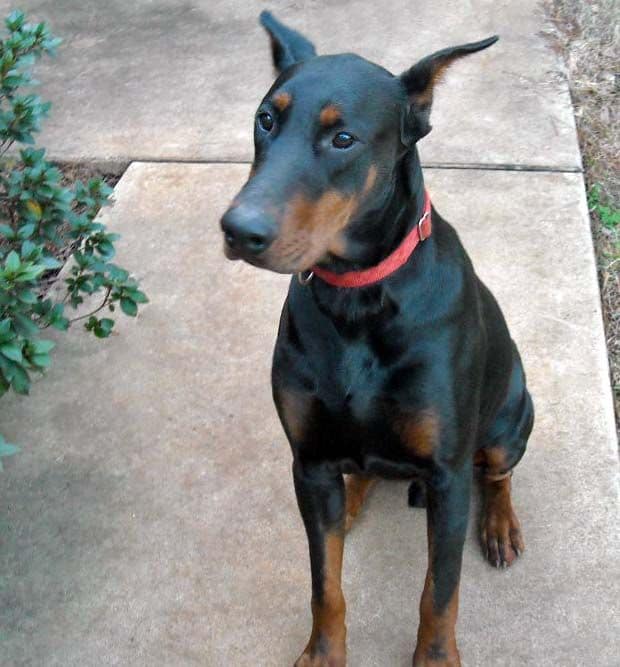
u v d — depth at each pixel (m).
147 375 1.84
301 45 1.34
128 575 1.53
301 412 1.30
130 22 2.96
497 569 1.49
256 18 2.90
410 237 1.23
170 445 1.71
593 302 1.89
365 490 1.58
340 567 1.36
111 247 1.73
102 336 1.71
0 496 1.65
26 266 1.38
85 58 2.79
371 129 1.16
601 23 2.70
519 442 1.50
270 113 1.17
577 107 2.41
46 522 1.61
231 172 2.29
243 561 1.54
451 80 2.52
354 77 1.16
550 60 2.57
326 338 1.26
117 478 1.67
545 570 1.48
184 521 1.60
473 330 1.30
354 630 1.44
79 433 1.75
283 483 1.64
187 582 1.52
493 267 1.98
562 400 1.71
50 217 1.69
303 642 1.43
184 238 2.13
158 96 2.59
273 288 1.99
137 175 2.31
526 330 1.85
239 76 2.64
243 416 1.75
